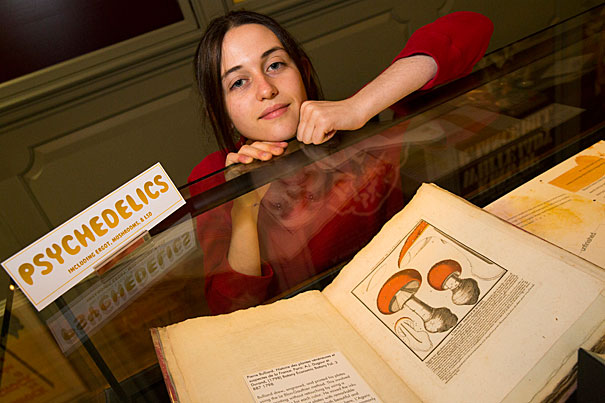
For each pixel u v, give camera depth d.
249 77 1.00
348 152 0.64
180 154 2.20
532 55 0.75
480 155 0.67
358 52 2.39
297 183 0.62
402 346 0.48
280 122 1.03
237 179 0.62
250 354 0.50
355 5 2.26
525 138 0.67
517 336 0.43
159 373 0.52
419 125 0.66
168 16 1.92
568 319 0.42
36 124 1.88
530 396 0.40
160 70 2.00
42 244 0.50
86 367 0.53
